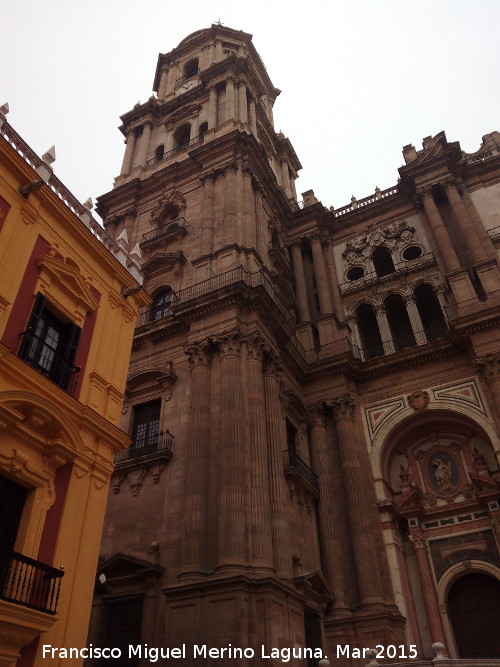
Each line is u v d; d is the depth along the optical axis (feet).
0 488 36.24
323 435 83.82
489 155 108.47
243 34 154.30
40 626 33.42
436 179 103.71
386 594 69.10
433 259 98.48
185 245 95.35
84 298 48.34
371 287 102.22
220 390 69.36
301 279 106.63
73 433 41.06
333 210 121.60
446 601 71.97
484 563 71.77
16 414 36.50
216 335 73.97
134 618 57.88
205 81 129.39
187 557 57.11
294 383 85.97
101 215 116.47
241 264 84.28
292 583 59.06
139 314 88.94
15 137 47.55
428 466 83.56
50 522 38.24
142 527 64.18
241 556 55.47
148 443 72.38
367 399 88.22
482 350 78.33
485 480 75.10
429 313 98.32
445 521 77.30
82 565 39.50
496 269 86.69
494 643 68.18
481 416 77.82
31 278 43.45
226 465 61.57
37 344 42.73
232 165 100.42
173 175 109.40
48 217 47.29
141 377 78.54
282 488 65.72
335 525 74.74
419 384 85.46
